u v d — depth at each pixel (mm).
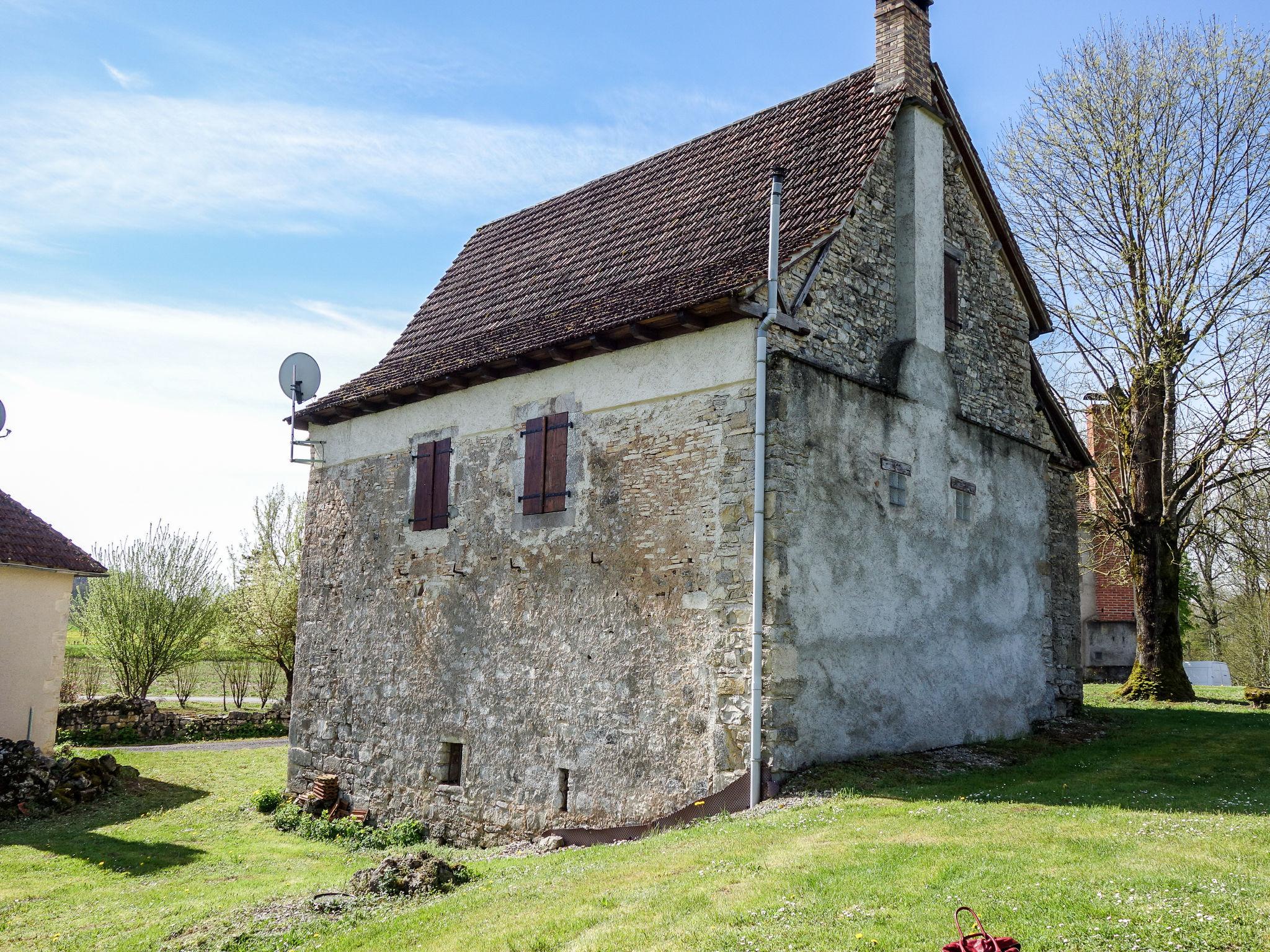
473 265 16406
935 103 12461
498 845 11055
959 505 11789
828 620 9586
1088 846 6379
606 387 10883
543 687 10938
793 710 9055
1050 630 13281
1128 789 8883
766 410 9352
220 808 14039
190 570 27719
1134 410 17891
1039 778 9578
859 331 10797
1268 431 16422
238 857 11016
